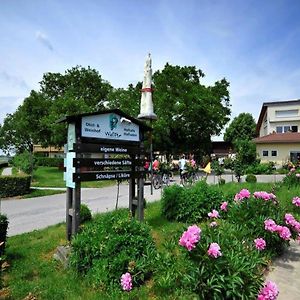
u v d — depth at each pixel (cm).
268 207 487
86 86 3603
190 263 306
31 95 3412
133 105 2647
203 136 2956
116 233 408
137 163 631
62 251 476
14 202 1274
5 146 5719
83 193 1494
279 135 3291
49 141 3378
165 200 701
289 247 489
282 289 351
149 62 753
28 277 418
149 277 375
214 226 378
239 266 298
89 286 370
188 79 2892
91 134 548
